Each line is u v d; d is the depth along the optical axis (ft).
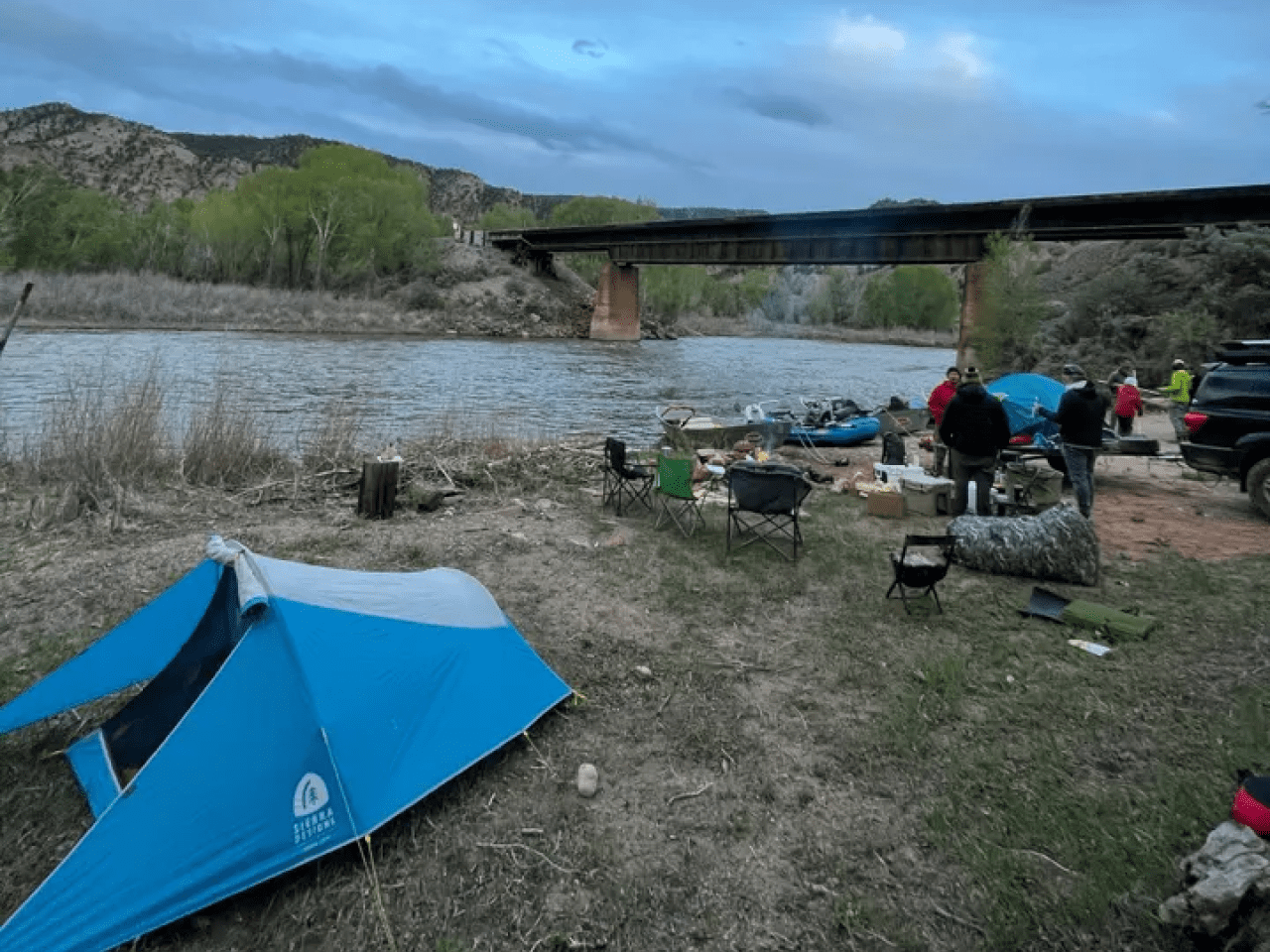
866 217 150.61
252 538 27.58
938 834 12.39
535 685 16.16
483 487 37.29
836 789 13.71
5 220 211.20
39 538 27.25
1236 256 96.12
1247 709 15.71
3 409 58.54
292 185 269.44
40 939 9.80
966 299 129.49
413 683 13.79
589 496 36.22
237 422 39.63
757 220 173.88
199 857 10.87
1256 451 32.04
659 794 13.56
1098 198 113.91
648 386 113.80
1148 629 20.03
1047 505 31.12
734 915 10.85
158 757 11.32
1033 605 22.12
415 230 283.18
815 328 416.67
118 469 33.91
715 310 438.40
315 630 13.19
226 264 262.88
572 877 11.55
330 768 11.89
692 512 33.14
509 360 149.07
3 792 13.61
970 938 10.46
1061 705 16.43
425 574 17.57
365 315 232.32
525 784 13.75
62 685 14.88
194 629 15.03
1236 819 12.05
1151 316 107.34
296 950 10.28
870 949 10.28
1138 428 66.39
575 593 23.16
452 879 11.48
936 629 20.68
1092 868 11.49
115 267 243.60
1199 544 28.53
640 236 227.40
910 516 33.19
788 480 26.08
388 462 31.22
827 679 17.88
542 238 286.66
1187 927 10.05
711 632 20.63
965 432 30.17
